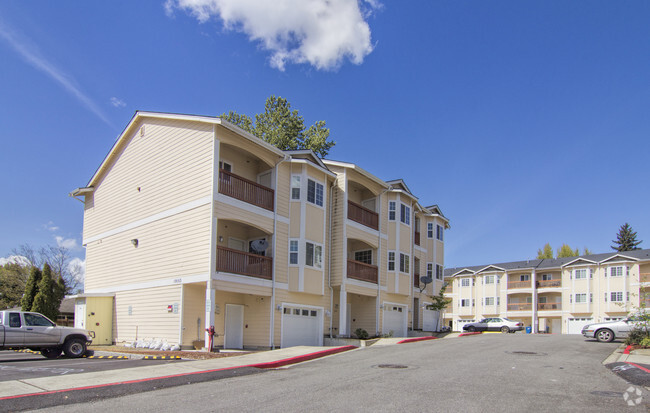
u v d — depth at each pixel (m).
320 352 16.91
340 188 25.47
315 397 9.20
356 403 8.69
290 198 22.94
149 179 22.58
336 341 23.47
